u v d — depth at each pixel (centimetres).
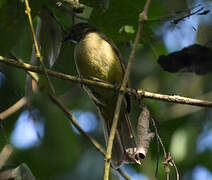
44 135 1309
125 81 677
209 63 838
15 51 1085
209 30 1205
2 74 1138
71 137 1327
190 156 1230
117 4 937
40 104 1290
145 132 731
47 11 913
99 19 957
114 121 652
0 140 949
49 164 1344
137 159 732
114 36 1006
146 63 1380
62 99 1423
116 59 1095
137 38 692
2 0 996
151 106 1263
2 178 768
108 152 628
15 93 1086
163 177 1204
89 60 1079
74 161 1352
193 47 840
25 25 938
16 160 1027
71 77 913
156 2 1070
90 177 1336
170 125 1284
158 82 1366
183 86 1359
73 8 855
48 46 917
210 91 1360
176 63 848
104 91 1053
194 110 1295
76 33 1097
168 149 1238
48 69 895
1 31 934
